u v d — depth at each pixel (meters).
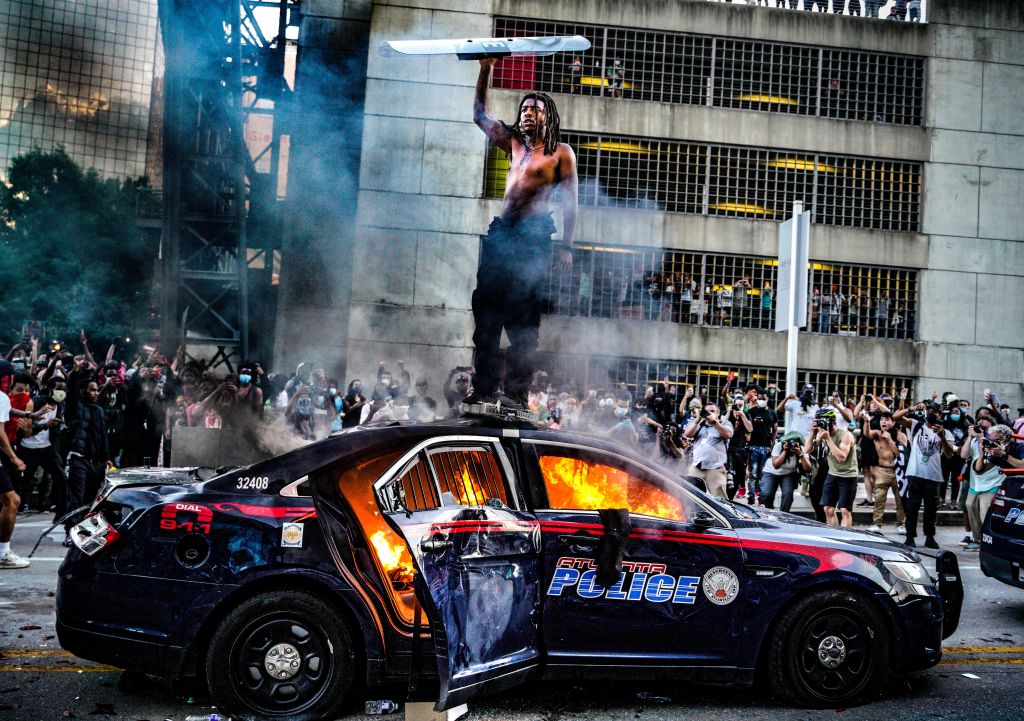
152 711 4.31
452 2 21.47
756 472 13.52
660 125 22.03
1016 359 22.48
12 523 7.58
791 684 4.65
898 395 22.28
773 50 22.64
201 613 4.11
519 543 4.14
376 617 4.21
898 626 4.77
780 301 16.69
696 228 22.05
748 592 4.63
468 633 3.75
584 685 4.98
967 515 11.02
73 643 4.14
